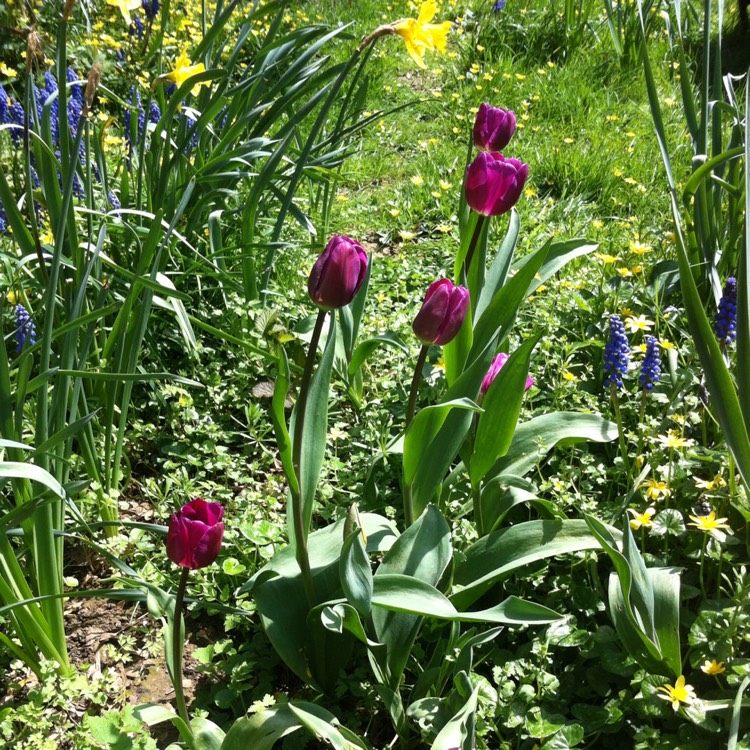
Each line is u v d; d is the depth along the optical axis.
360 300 1.16
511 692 0.80
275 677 0.88
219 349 1.26
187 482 1.04
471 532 0.95
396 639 0.80
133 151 1.37
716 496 0.95
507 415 0.87
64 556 1.01
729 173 1.29
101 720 0.75
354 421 1.21
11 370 1.02
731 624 0.81
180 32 1.99
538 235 1.60
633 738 0.79
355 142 1.99
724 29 2.65
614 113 2.21
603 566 0.97
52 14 1.39
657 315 1.24
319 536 0.89
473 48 2.56
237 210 1.31
